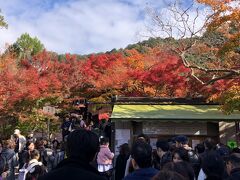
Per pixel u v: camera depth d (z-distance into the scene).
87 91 22.70
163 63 18.84
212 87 15.08
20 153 11.13
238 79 14.27
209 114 14.25
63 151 10.09
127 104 15.97
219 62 17.47
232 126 14.26
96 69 23.55
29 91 18.52
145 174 3.74
